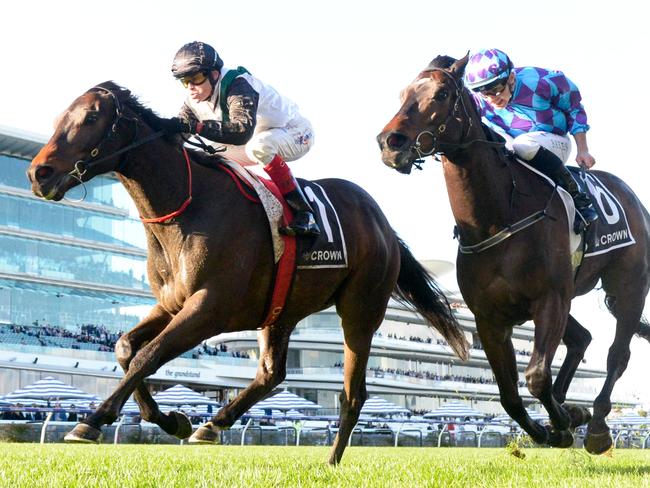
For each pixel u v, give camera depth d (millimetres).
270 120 4777
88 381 37500
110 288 40844
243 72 4684
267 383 4996
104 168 4191
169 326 4051
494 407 53250
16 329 36312
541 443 5297
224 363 41344
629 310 5660
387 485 3605
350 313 5148
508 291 4938
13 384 35094
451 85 4789
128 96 4277
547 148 5328
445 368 52938
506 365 5176
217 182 4410
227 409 4871
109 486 3412
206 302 4160
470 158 4867
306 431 23344
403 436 25562
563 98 5504
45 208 39375
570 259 5027
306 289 4766
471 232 4980
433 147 4742
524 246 4898
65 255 39781
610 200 5629
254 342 46844
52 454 7410
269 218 4480
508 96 5484
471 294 5078
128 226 42250
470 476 4211
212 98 4582
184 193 4297
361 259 5078
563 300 4945
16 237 38188
